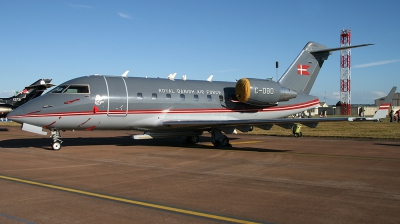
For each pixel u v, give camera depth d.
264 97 21.03
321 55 24.34
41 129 16.97
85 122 17.41
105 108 17.61
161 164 13.02
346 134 28.62
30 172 11.22
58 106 16.69
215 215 6.77
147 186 9.23
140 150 17.55
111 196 8.14
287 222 6.40
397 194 8.53
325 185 9.49
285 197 8.16
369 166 12.79
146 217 6.61
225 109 21.30
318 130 33.69
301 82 23.83
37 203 7.51
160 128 19.52
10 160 13.89
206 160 14.11
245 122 17.78
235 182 9.81
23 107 16.39
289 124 18.08
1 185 9.27
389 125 40.00
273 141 23.59
